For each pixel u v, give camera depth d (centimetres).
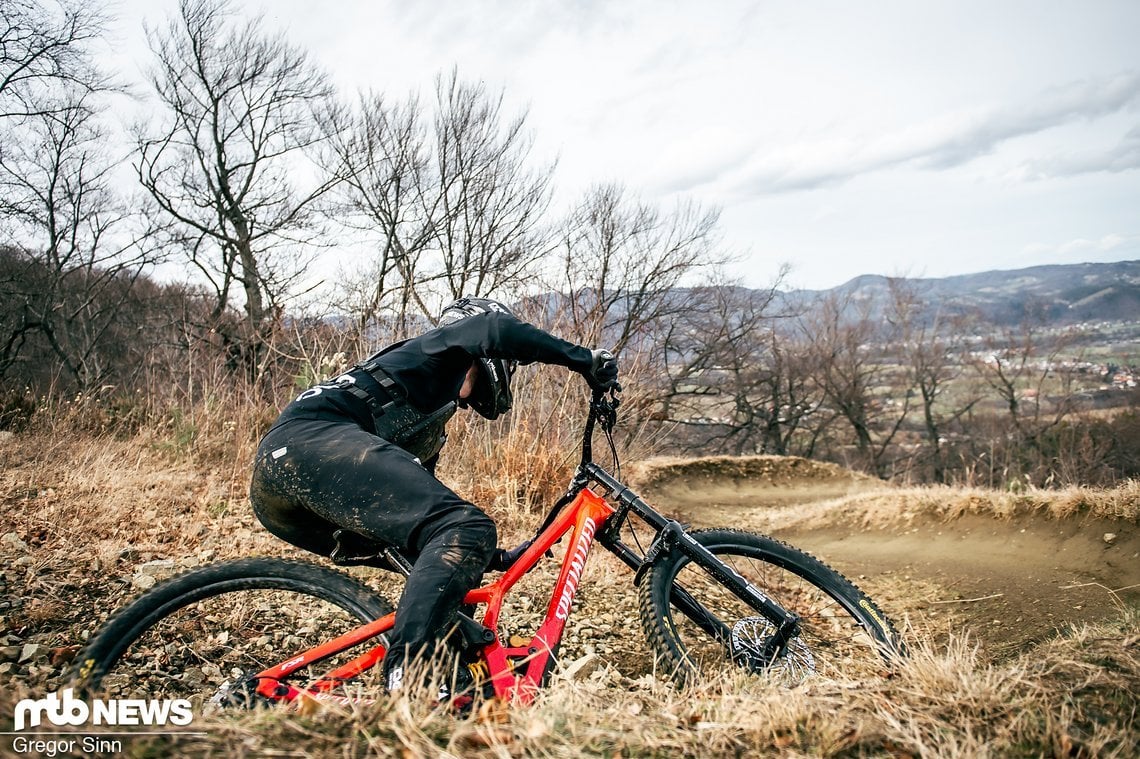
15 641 331
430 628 220
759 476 1722
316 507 236
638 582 288
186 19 2044
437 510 232
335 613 378
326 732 187
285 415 250
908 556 709
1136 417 3262
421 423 263
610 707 225
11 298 1995
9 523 497
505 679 240
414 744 180
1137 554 559
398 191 1989
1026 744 196
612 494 289
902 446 3909
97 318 2277
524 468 700
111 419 901
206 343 1325
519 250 1953
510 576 269
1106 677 230
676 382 2131
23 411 886
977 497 764
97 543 473
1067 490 701
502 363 285
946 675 225
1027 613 504
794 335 3675
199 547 491
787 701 214
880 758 192
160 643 329
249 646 340
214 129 2147
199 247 2142
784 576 405
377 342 854
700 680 250
